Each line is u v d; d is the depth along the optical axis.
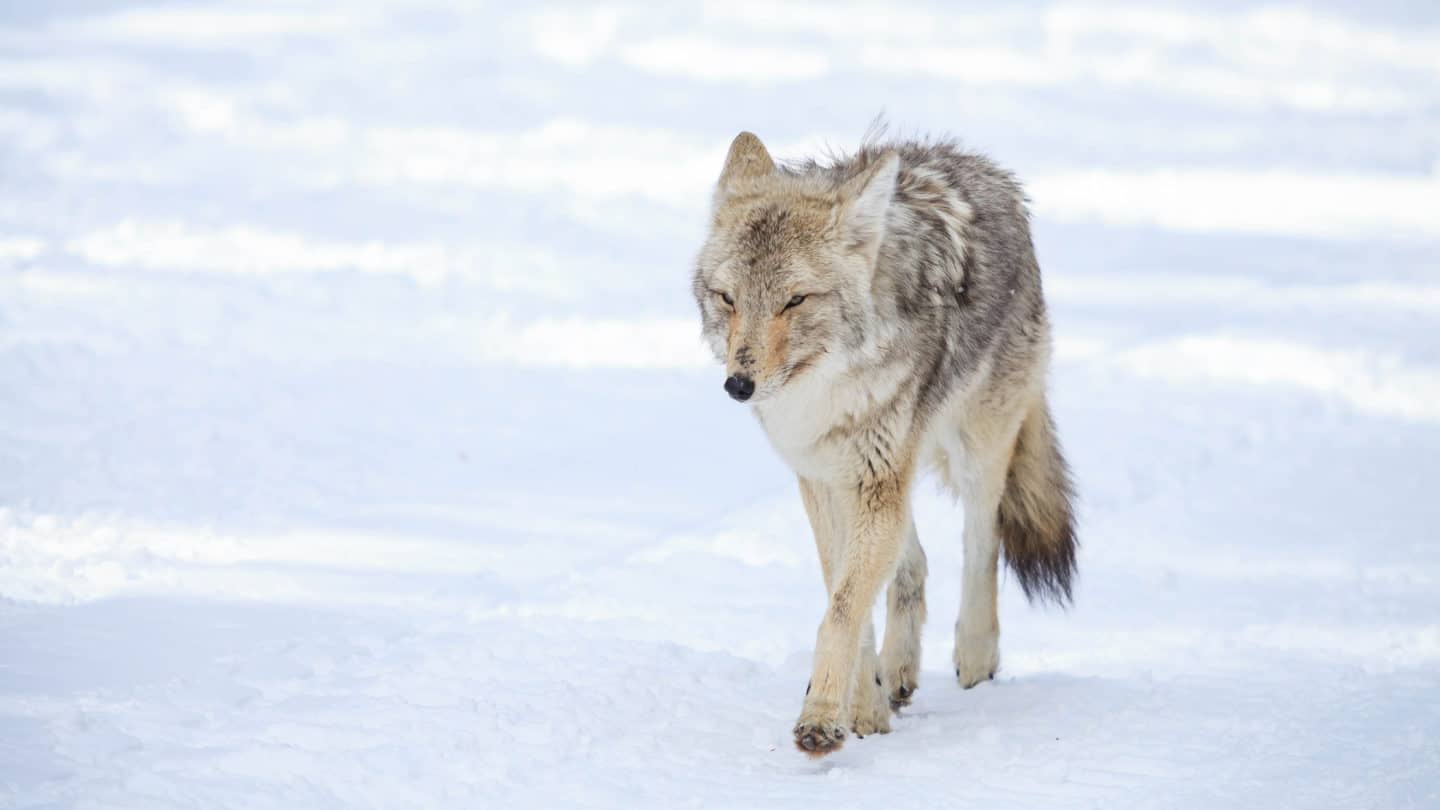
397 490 14.19
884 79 48.53
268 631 9.61
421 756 7.45
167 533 12.03
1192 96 50.56
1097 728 8.49
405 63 48.62
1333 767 7.59
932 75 50.06
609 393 18.72
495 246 26.95
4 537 11.48
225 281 22.81
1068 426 17.48
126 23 52.06
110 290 21.56
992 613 10.03
